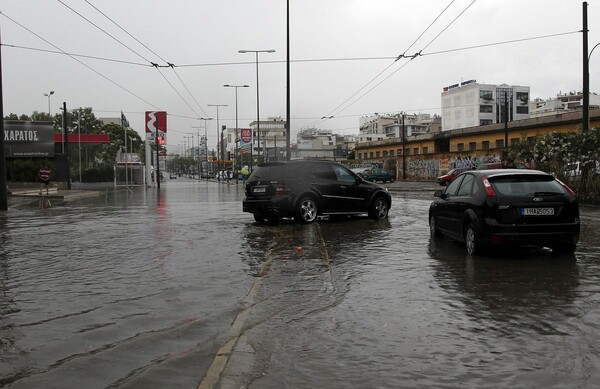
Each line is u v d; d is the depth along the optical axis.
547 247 9.05
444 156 51.19
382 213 14.52
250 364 4.00
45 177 22.53
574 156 16.81
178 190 42.84
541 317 5.11
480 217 8.11
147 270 7.72
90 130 83.19
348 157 98.94
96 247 10.04
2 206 19.88
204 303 5.86
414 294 6.07
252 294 6.18
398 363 3.99
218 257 8.77
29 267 8.02
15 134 43.47
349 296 6.03
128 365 4.03
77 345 4.49
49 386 3.62
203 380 3.71
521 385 3.57
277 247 9.60
